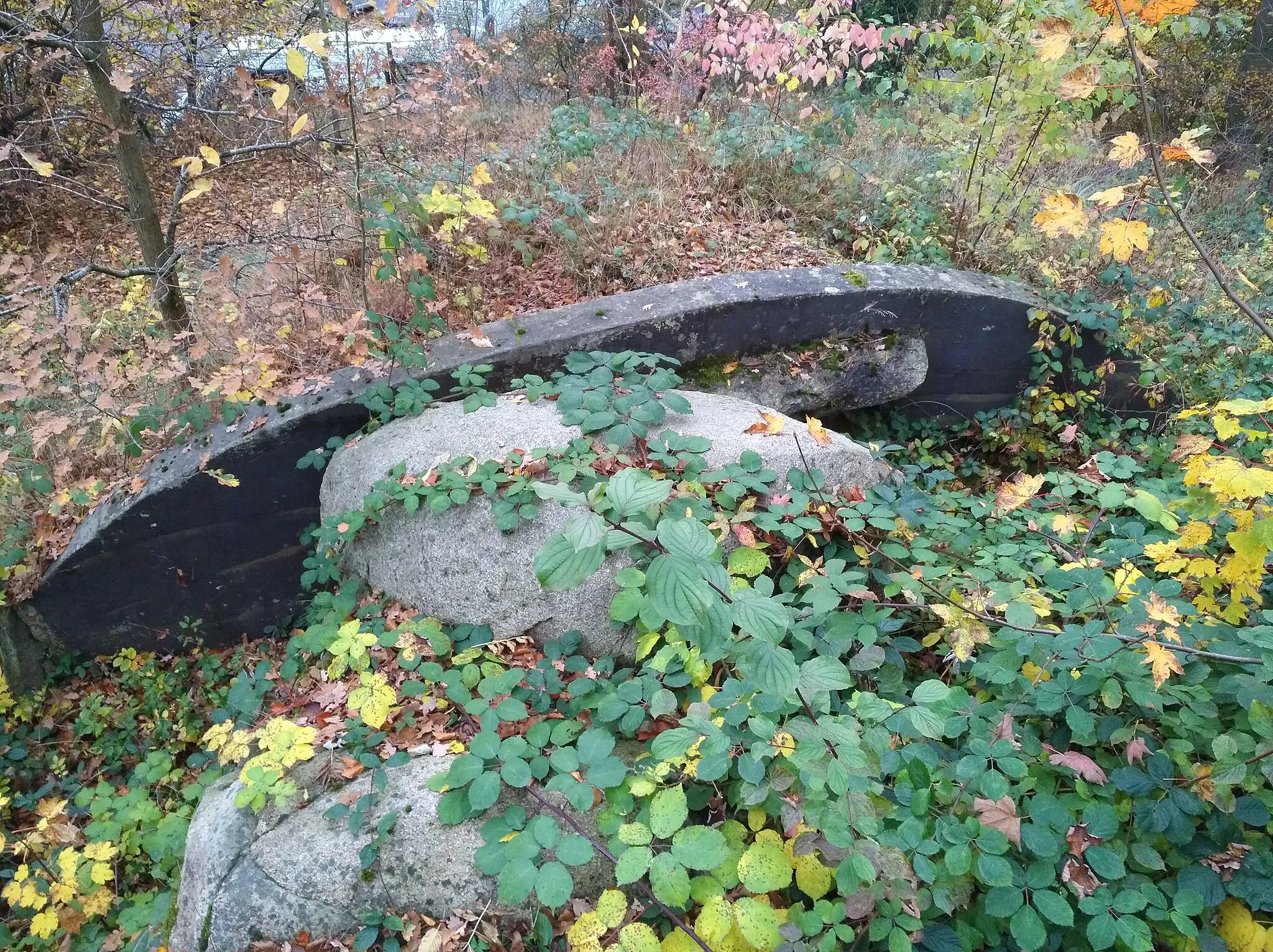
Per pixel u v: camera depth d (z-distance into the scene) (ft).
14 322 11.53
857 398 14.21
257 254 14.60
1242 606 6.34
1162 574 8.05
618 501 5.44
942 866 5.81
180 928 7.75
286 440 11.78
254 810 7.70
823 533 9.07
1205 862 5.54
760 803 6.30
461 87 15.55
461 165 15.84
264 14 16.33
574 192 16.08
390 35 19.20
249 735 8.68
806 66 17.17
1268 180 21.79
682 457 9.62
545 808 7.26
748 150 17.97
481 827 6.94
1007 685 6.93
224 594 12.77
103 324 14.74
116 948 8.81
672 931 6.25
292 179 17.38
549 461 9.62
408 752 8.25
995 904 5.37
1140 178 6.76
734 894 6.24
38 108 16.78
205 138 19.19
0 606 11.73
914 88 16.85
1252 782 5.55
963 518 9.71
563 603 9.35
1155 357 14.64
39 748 11.78
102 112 12.98
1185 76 23.39
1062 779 6.35
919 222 16.40
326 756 8.42
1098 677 6.27
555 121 17.74
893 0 26.11
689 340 13.19
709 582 5.52
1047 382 15.08
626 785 6.95
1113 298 15.46
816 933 5.57
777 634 5.41
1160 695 6.15
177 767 11.35
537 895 6.61
